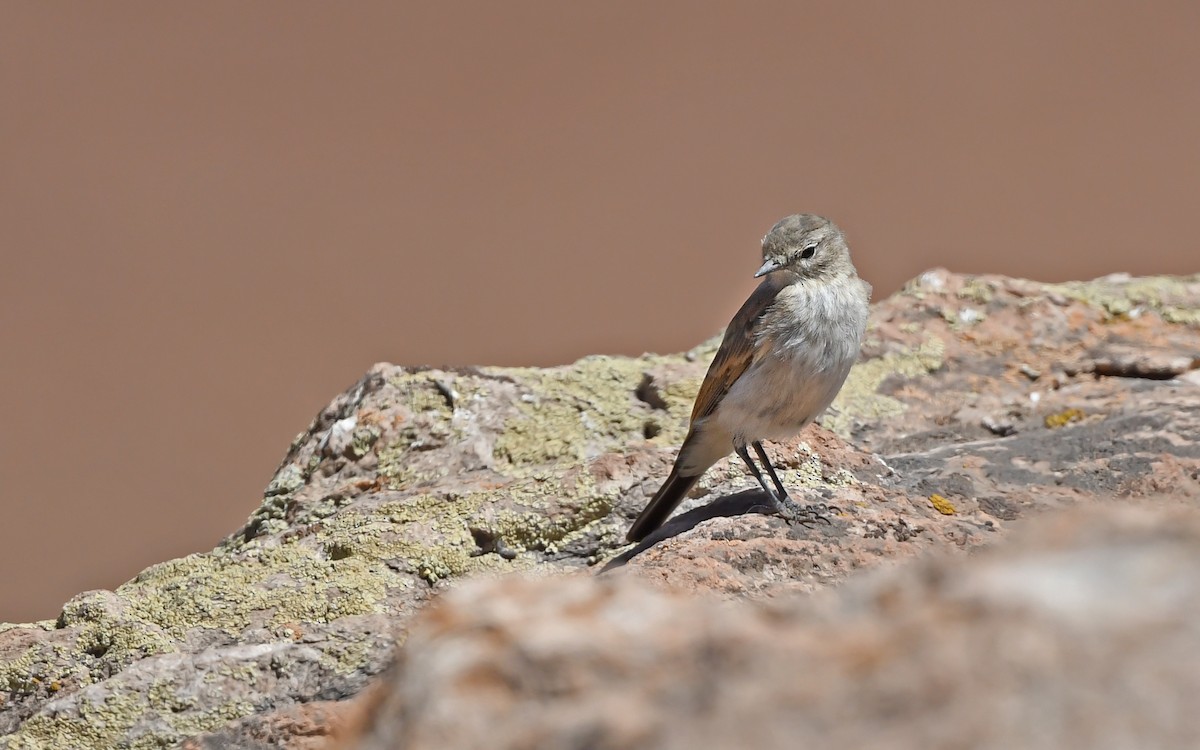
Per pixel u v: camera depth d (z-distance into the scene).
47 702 10.34
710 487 12.57
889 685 4.33
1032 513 11.72
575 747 4.48
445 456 14.13
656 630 5.04
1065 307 17.31
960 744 4.04
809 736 4.24
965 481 12.52
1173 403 14.62
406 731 4.89
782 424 12.16
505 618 5.18
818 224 12.30
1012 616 4.49
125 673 10.09
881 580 5.26
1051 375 15.96
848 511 11.38
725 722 4.38
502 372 15.38
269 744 8.65
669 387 14.74
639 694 4.67
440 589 11.50
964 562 5.28
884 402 15.48
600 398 14.85
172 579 12.22
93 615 11.16
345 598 11.22
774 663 4.61
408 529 12.32
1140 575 4.61
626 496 12.59
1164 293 17.75
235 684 9.97
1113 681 4.11
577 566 11.95
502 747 4.59
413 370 15.40
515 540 12.30
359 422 14.66
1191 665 4.10
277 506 14.13
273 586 11.47
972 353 16.55
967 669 4.30
